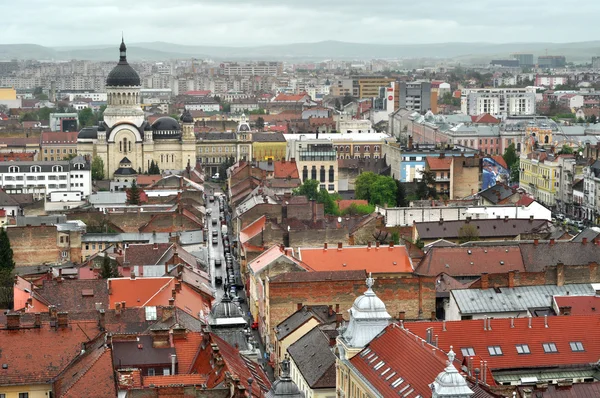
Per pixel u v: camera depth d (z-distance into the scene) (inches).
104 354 6638.8
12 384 7317.9
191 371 7293.3
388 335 7509.8
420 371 6702.8
